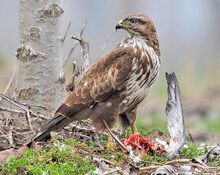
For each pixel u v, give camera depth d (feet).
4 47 135.64
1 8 193.88
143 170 43.70
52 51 51.62
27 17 51.21
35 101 51.75
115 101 48.29
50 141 46.65
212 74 124.26
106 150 46.37
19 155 44.86
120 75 48.06
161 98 102.17
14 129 49.21
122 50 48.62
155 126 76.69
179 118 47.73
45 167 42.78
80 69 51.90
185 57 140.36
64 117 47.50
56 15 51.42
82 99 48.01
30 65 51.55
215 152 47.42
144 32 49.19
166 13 198.70
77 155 44.52
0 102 49.55
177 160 45.01
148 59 48.55
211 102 101.14
